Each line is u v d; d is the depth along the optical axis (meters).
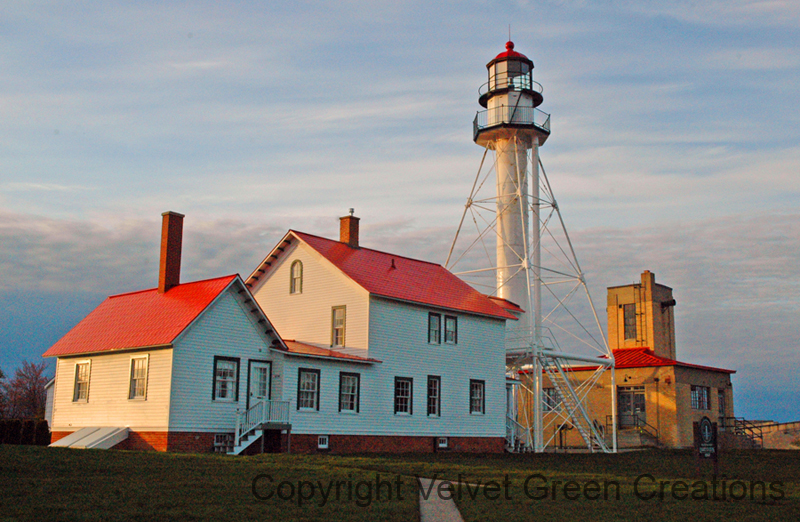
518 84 46.78
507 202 46.84
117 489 17.70
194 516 15.15
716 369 56.03
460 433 41.25
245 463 23.67
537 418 44.03
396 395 38.41
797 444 53.38
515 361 47.81
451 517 16.02
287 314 41.22
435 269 45.94
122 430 32.03
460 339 42.19
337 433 35.53
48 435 37.56
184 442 30.77
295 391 34.31
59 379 37.06
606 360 46.75
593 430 45.97
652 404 52.06
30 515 14.64
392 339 38.50
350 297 38.38
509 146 46.88
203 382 31.81
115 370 33.81
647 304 59.62
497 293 47.91
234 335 33.28
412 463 26.34
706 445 25.02
